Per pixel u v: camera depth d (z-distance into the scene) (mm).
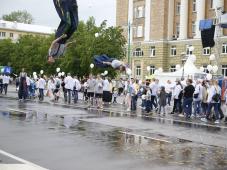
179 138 13898
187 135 14742
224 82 23703
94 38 55938
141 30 68188
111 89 32125
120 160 9938
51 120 18047
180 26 63531
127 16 71062
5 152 10578
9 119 17938
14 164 9078
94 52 55594
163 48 63938
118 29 57719
